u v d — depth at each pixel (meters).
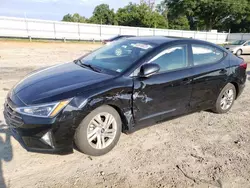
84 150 2.82
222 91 4.36
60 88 2.74
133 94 3.04
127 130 3.17
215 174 2.71
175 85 3.46
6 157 2.78
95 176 2.56
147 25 48.44
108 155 2.98
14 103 2.67
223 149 3.28
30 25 22.91
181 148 3.24
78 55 13.88
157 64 3.18
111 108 2.93
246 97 5.86
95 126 2.84
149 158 2.96
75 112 2.59
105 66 3.39
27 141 2.56
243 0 39.19
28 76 3.43
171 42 3.60
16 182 2.39
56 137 2.55
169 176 2.63
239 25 52.88
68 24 25.22
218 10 40.50
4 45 16.89
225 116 4.50
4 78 6.67
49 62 10.57
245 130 3.94
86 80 2.93
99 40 27.52
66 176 2.53
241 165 2.91
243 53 18.41
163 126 3.92
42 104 2.52
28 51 14.57
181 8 41.62
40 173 2.55
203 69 3.86
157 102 3.33
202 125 4.05
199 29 56.19
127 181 2.51
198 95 3.89
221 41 39.56
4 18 21.28
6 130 3.39
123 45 3.83
